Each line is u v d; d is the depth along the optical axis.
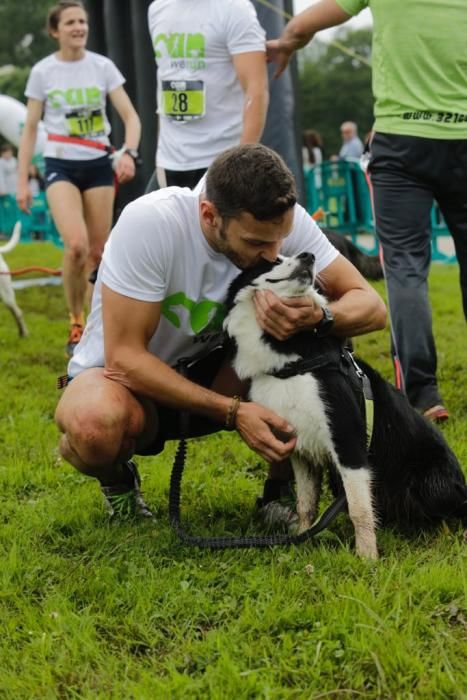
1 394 5.28
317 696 2.09
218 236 2.64
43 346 6.65
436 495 3.02
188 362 3.09
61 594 2.65
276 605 2.46
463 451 3.78
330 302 2.95
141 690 2.12
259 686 2.12
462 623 2.38
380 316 2.93
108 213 6.19
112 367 2.87
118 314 2.78
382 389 3.00
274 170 2.47
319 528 2.81
